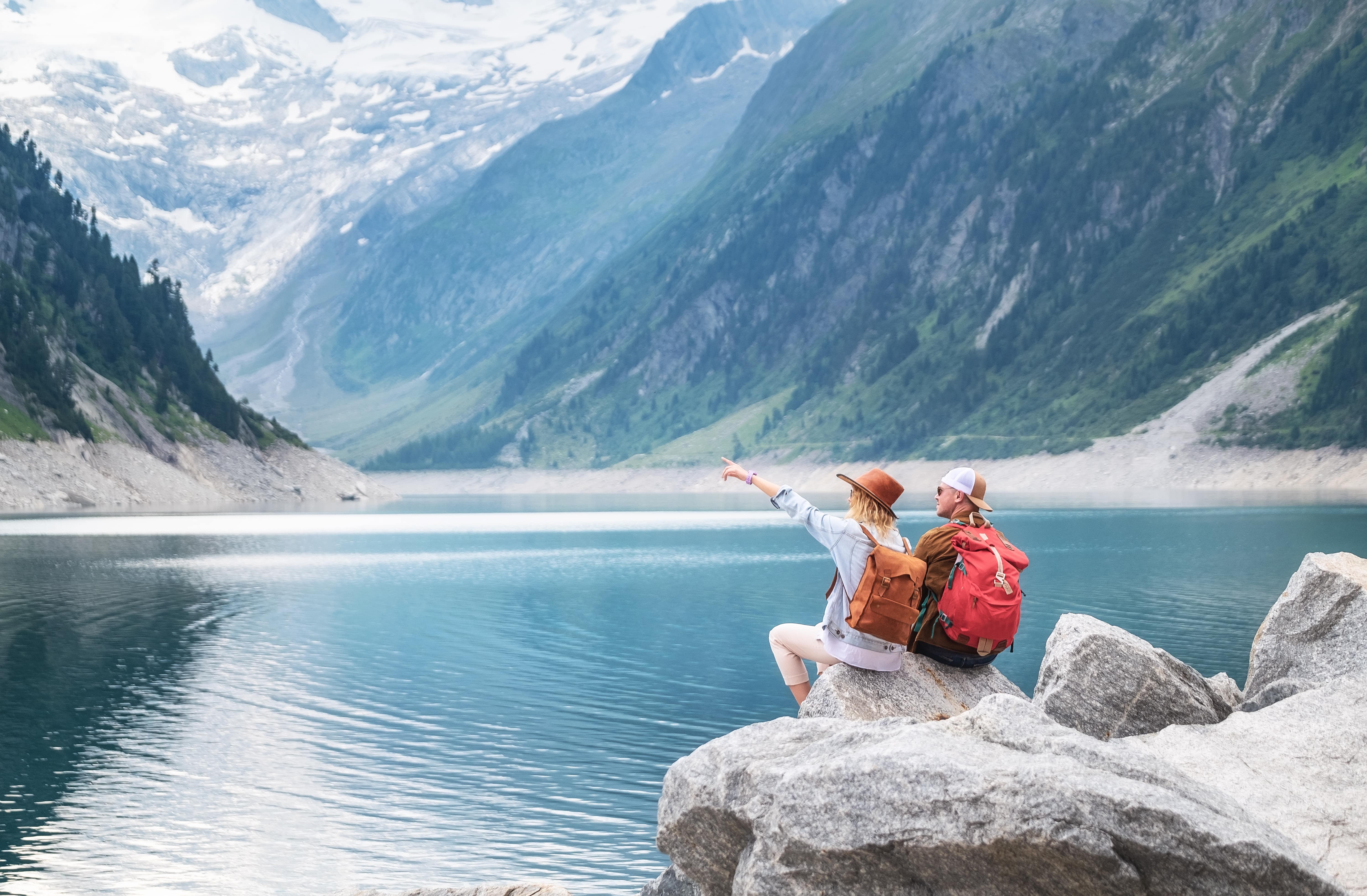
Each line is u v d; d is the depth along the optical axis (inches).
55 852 703.7
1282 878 229.6
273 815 776.9
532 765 912.3
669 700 1170.6
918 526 4343.0
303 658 1424.7
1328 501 6043.3
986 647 385.7
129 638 1585.9
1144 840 232.8
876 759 263.4
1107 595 1958.7
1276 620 523.5
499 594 2186.3
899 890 257.1
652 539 4055.1
